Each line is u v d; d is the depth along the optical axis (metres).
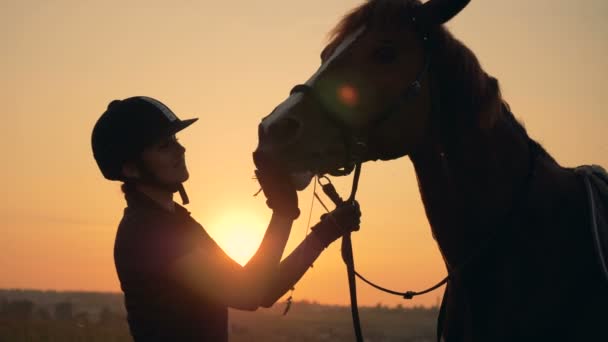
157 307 3.43
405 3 3.86
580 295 3.52
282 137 3.64
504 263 3.63
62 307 37.72
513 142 3.78
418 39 3.78
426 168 3.81
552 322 3.50
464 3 3.71
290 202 3.56
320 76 3.72
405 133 3.71
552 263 3.55
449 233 3.78
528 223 3.63
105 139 3.59
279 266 3.54
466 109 3.68
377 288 3.87
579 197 3.68
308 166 3.64
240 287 3.41
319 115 3.66
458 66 3.73
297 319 75.69
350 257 3.82
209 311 3.48
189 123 3.62
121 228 3.58
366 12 3.86
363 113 3.68
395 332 49.72
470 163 3.69
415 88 3.70
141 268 3.45
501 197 3.67
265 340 29.09
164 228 3.49
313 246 3.60
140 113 3.59
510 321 3.56
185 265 3.41
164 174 3.61
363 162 3.86
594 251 3.55
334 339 36.44
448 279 3.80
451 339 3.89
